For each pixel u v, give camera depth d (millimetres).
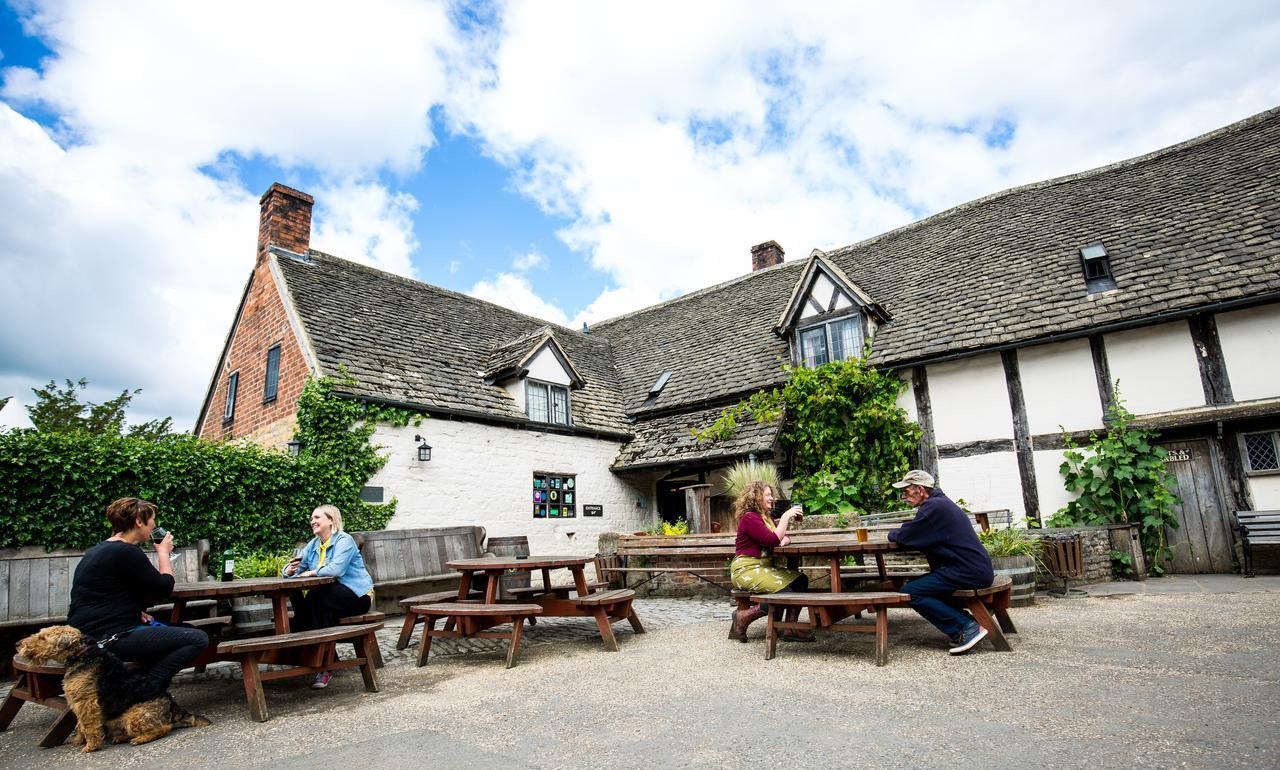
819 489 12125
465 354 14156
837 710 3711
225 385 14180
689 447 13828
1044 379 11141
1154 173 13703
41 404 17500
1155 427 9852
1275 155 11930
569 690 4543
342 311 12859
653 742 3342
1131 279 11023
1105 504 9969
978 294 12766
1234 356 9742
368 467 10484
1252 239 10383
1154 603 6867
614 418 15727
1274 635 4953
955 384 11938
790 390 13109
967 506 11453
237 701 4727
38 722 4457
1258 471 9453
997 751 2951
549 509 13594
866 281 15633
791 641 5848
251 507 8875
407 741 3580
